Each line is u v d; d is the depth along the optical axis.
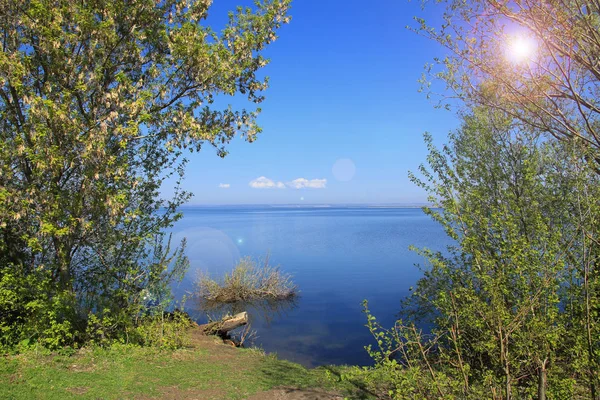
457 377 4.64
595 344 4.08
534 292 4.20
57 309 7.95
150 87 9.40
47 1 7.70
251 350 10.72
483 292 4.86
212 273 24.30
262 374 8.28
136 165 9.84
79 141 7.58
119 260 9.65
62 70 7.96
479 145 7.27
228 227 81.56
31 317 8.03
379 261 31.42
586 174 4.68
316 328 14.38
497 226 5.17
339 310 16.92
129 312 9.37
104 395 6.36
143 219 9.88
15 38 7.95
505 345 4.16
